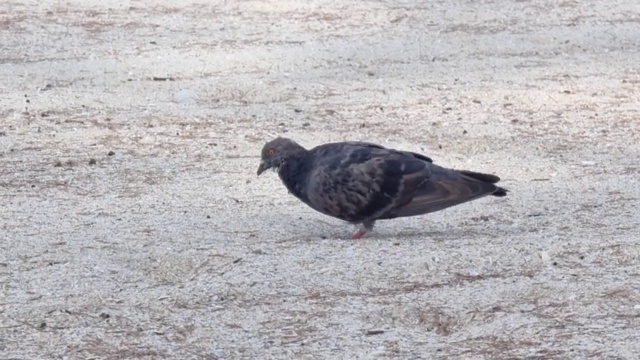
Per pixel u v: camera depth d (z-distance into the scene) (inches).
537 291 390.9
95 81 784.9
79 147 625.0
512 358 340.5
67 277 413.7
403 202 454.9
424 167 459.8
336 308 381.4
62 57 838.5
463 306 380.8
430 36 922.7
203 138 649.0
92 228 478.9
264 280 406.0
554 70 840.3
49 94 743.7
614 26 968.3
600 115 718.5
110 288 402.9
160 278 416.2
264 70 825.5
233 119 694.5
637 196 536.7
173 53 857.5
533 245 440.5
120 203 521.3
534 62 864.9
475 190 461.1
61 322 371.9
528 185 560.1
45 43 872.3
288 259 427.2
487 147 642.2
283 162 468.8
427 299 386.6
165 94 754.8
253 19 957.8
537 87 788.0
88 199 528.1
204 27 932.0
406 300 386.3
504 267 416.5
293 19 961.5
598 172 587.5
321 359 343.6
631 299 381.7
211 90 762.8
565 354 341.4
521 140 658.2
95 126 669.3
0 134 647.1
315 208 469.7
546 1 1034.7
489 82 800.9
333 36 916.0
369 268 415.5
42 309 382.0
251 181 564.7
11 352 348.8
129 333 363.6
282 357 345.4
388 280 405.1
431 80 805.2
